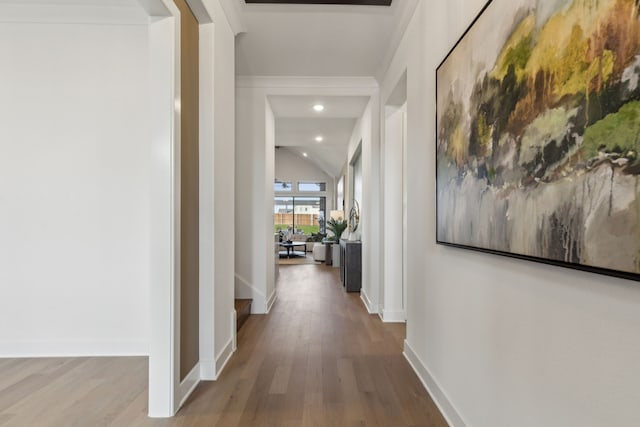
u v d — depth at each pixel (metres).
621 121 0.73
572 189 0.87
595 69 0.80
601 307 0.82
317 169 13.54
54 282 2.59
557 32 0.93
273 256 4.47
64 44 2.61
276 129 5.93
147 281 2.61
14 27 2.59
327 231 12.02
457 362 1.65
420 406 1.87
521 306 1.14
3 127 2.59
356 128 5.47
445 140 1.74
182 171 1.93
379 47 3.17
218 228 2.28
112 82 2.63
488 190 1.31
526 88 1.07
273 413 1.79
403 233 3.55
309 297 4.68
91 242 2.61
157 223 1.76
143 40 2.64
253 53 3.30
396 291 3.52
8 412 1.79
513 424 1.19
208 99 2.19
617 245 0.74
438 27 1.92
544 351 1.03
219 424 1.69
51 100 2.61
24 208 2.59
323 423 1.70
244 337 3.00
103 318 2.60
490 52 1.30
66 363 2.44
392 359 2.52
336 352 2.65
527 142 1.06
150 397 1.76
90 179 2.62
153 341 1.76
